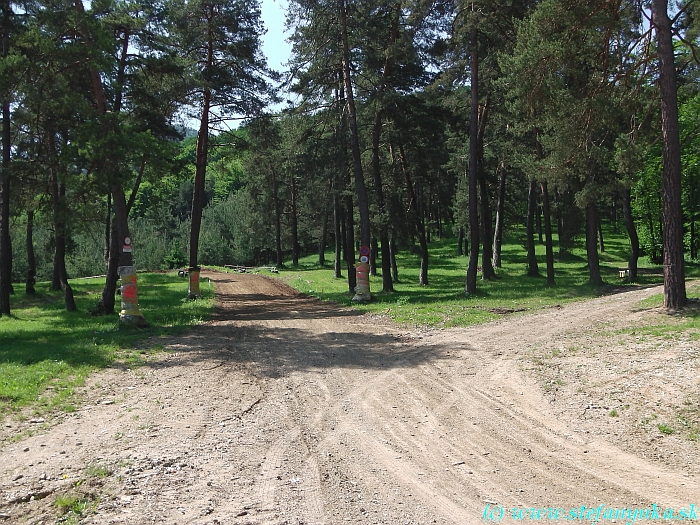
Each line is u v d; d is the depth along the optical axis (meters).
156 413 7.25
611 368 8.34
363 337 13.00
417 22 20.62
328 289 31.19
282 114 23.52
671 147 12.34
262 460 5.58
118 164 15.28
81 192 15.86
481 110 27.08
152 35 20.11
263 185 49.50
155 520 4.35
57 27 15.52
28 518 4.44
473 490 4.86
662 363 8.23
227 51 24.06
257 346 12.20
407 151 26.94
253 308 22.36
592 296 19.50
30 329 16.64
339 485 4.98
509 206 42.91
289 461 5.55
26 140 16.58
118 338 13.27
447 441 6.06
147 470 5.34
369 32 21.06
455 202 40.34
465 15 19.69
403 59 21.12
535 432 6.27
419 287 29.09
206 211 78.25
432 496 4.75
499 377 8.55
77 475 5.24
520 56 14.34
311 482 5.04
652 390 7.12
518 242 56.44
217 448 5.93
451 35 21.09
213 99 24.75
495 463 5.45
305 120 22.73
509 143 26.25
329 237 55.50
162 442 6.14
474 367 9.32
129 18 17.44
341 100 22.44
